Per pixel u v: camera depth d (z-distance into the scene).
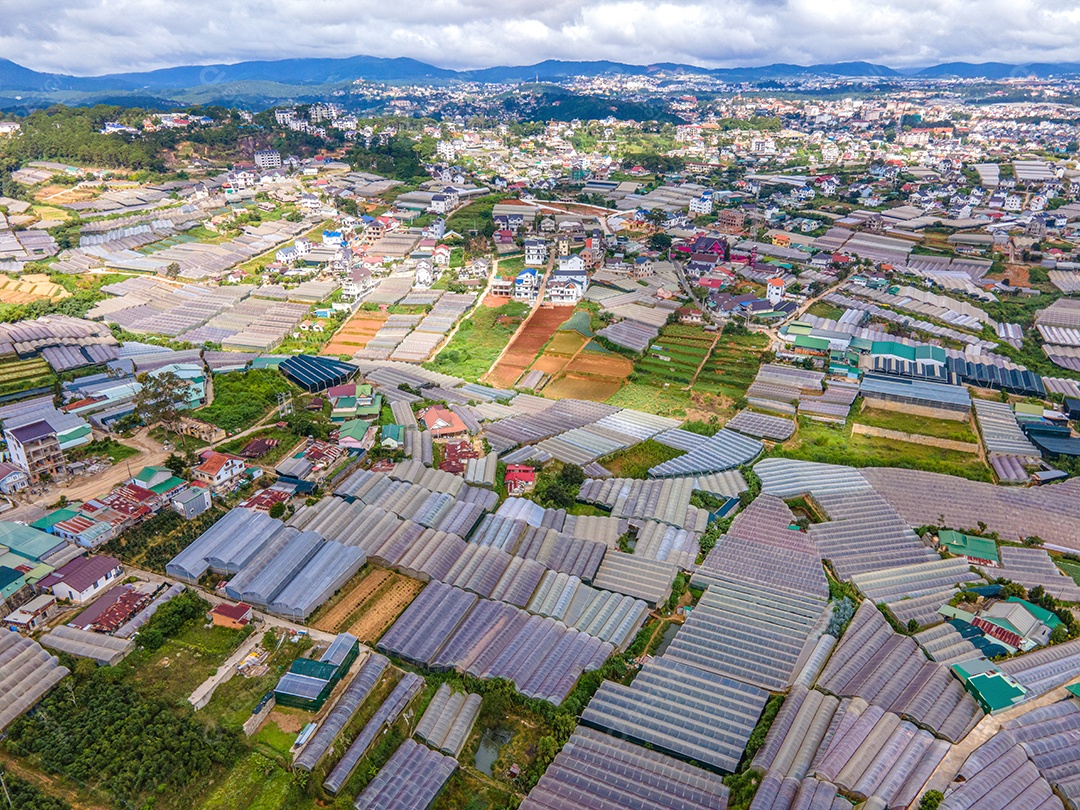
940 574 151.88
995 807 101.06
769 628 136.38
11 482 162.88
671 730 115.88
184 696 117.12
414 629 132.00
